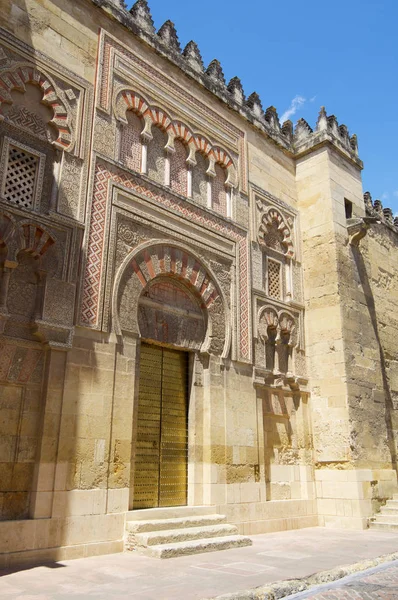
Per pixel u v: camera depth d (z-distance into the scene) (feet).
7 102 28.63
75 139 31.35
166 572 22.02
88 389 27.89
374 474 41.63
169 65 39.40
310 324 45.52
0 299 25.59
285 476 40.11
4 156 27.89
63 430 26.32
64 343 27.30
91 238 30.35
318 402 43.24
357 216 50.16
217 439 35.12
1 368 25.22
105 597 17.76
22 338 26.30
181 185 38.14
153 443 32.81
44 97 30.45
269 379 40.70
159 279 34.76
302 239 48.42
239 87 45.98
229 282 39.34
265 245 43.96
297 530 38.19
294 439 41.86
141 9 38.24
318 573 21.65
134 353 30.99
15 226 26.73
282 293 44.60
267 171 46.83
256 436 37.78
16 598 17.70
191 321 36.22
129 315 31.53
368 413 43.27
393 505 41.11
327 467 41.55
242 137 44.78
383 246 56.75
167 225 35.40
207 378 35.83
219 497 34.04
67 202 29.86
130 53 36.55
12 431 25.04
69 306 28.12
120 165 33.42
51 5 32.37
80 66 33.09
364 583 20.94
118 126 34.24
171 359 35.45
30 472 25.16
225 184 42.04
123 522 27.78
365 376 44.29
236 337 38.45
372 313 47.91
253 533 35.35
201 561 24.64
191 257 36.70
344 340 43.16
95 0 34.81
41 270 27.43
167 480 33.04
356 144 53.36
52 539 24.71
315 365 44.21
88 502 26.50
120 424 29.12
